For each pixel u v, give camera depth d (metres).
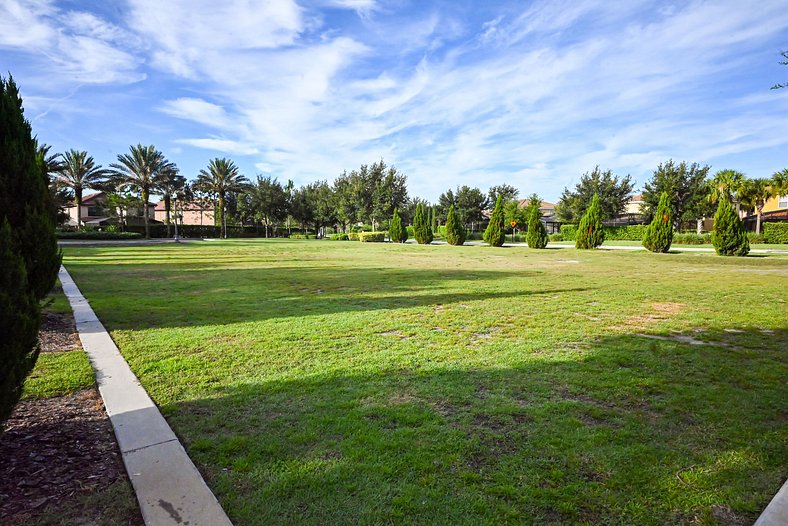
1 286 2.12
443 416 2.88
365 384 3.49
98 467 2.27
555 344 4.75
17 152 4.89
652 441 2.53
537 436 2.59
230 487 2.07
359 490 2.05
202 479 2.12
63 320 5.90
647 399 3.17
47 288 5.41
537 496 2.00
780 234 31.27
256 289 9.17
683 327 5.55
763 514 1.82
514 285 9.88
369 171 52.12
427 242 37.12
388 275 12.05
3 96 4.77
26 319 2.18
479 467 2.25
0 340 2.09
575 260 17.86
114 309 6.75
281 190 58.75
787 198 42.28
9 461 2.31
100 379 3.58
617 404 3.08
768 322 5.83
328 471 2.22
